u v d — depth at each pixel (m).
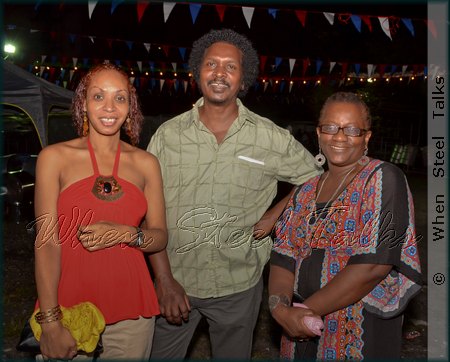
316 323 2.26
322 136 2.46
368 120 2.43
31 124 9.90
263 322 5.00
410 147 20.09
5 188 8.30
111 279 2.35
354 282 2.24
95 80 2.33
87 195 2.29
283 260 2.60
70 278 2.31
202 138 2.91
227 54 2.83
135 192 2.38
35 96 9.02
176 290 2.83
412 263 2.26
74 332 2.19
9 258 6.61
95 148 2.37
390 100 21.69
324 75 15.71
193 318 3.08
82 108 2.38
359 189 2.33
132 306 2.41
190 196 2.94
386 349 2.30
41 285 2.21
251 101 21.88
